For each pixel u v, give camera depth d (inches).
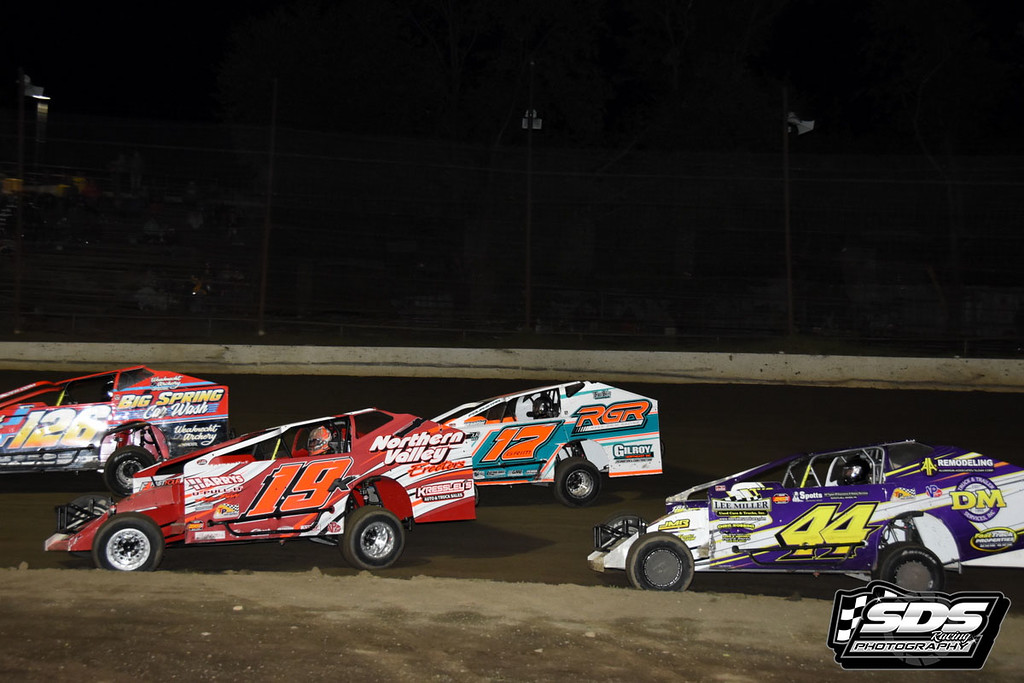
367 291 897.5
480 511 398.0
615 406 417.7
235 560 312.7
